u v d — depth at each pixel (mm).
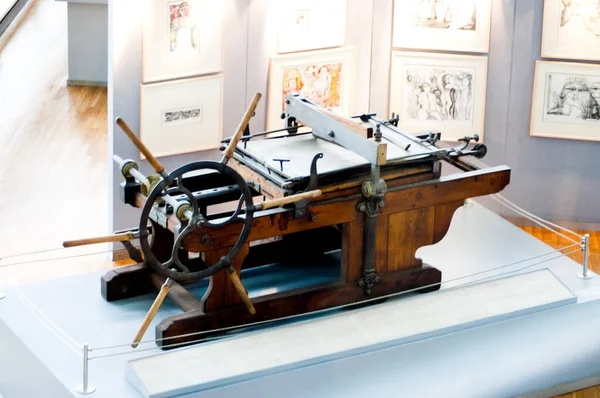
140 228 5797
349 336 6098
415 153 6488
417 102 8812
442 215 6734
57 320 6406
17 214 9000
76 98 12070
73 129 11109
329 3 8469
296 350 5941
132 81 7914
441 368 6301
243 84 8391
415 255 7160
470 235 7719
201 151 8414
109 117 8023
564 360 6688
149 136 8086
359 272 6586
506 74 8656
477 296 6559
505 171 6770
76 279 6930
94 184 9727
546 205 8945
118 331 6316
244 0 8172
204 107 8273
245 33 8258
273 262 7125
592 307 6695
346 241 6469
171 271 5914
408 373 6211
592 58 8492
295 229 6242
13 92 12133
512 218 9016
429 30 8625
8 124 11133
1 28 14117
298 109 6895
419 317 6320
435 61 8672
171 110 8125
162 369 5711
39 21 14633
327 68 8633
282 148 6734
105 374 5852
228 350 5883
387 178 6457
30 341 6156
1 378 6562
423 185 6547
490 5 8508
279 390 5848
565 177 8844
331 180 6328
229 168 5895
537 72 8602
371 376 6094
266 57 8391
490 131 8828
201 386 5645
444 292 6555
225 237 6051
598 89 8547
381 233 6570
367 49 8711
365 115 7043
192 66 8117
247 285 6828
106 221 8938
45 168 10047
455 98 8758
